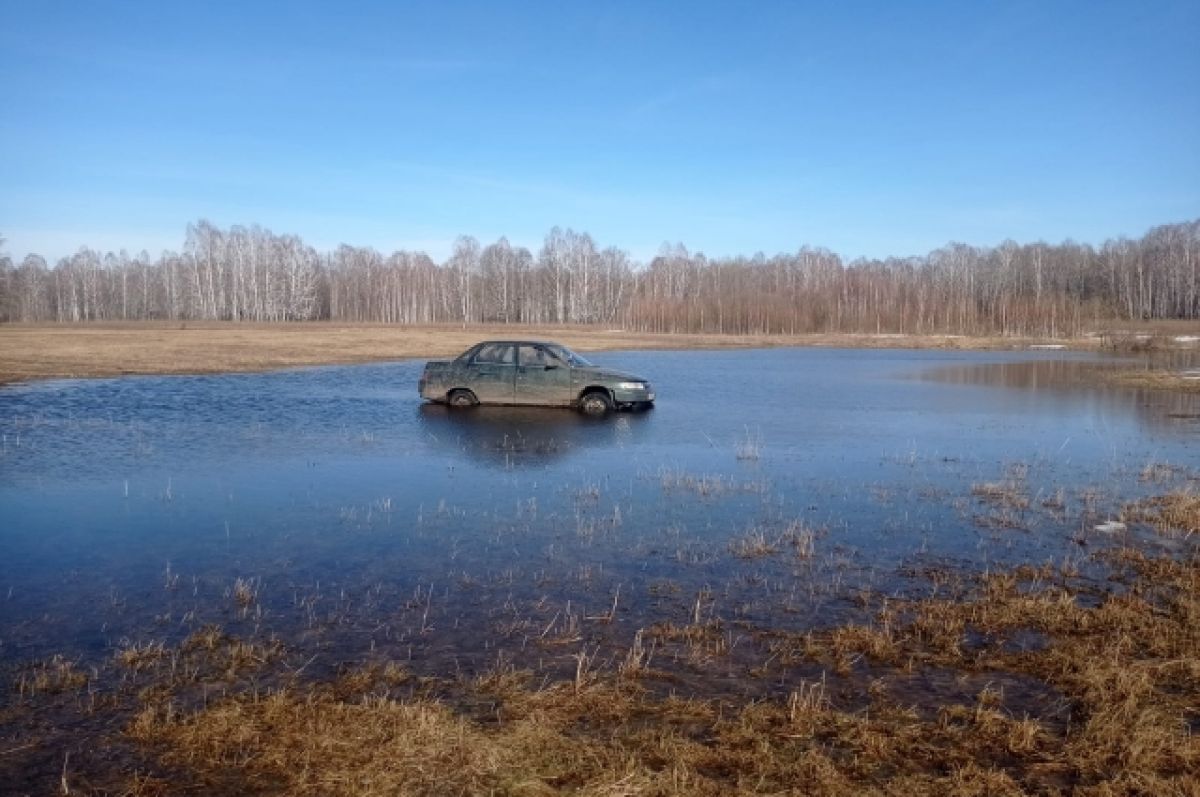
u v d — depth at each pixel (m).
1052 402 22.61
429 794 3.58
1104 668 4.88
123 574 6.80
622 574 6.97
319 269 114.00
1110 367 37.69
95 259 110.75
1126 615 5.81
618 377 19.16
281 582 6.65
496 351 19.61
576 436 15.34
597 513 9.18
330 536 8.09
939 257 109.94
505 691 4.64
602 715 4.34
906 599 6.36
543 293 107.06
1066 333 68.56
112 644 5.34
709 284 104.75
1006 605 6.08
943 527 8.70
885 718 4.35
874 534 8.39
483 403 19.55
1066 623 5.72
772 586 6.68
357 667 4.99
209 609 6.01
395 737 4.00
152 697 4.55
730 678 4.89
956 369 36.72
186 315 105.81
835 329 82.00
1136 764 3.84
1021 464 12.62
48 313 107.06
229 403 20.03
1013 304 75.44
